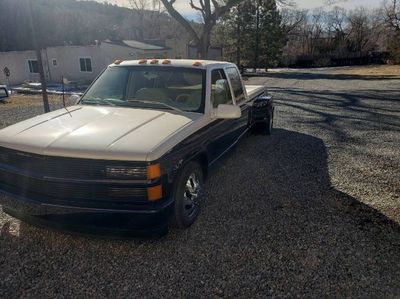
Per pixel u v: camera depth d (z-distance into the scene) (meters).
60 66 29.16
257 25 38.75
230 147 4.52
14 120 8.87
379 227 3.31
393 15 40.38
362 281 2.53
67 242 3.00
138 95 3.89
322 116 9.41
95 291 2.41
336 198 3.98
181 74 3.89
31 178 2.72
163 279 2.54
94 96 3.98
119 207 2.58
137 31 56.12
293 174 4.77
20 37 41.34
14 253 2.84
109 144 2.63
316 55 59.34
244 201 3.88
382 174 4.78
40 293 2.38
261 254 2.85
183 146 2.96
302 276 2.58
